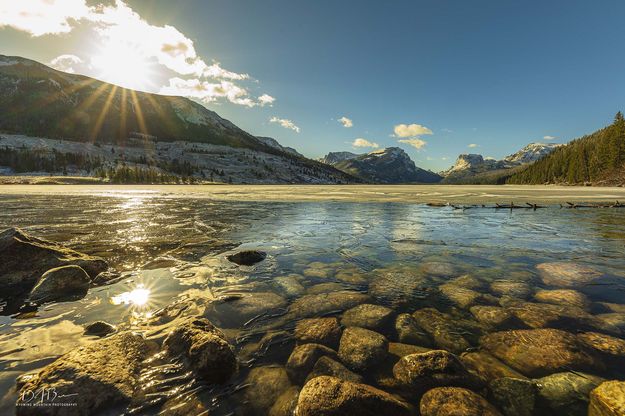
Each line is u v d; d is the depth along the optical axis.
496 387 0.95
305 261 2.42
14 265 1.90
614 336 1.25
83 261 2.06
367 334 1.24
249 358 1.11
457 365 1.01
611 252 2.75
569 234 3.61
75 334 1.27
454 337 1.26
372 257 2.56
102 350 1.06
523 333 1.26
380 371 1.04
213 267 2.22
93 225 3.92
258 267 2.24
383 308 1.52
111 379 0.93
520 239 3.32
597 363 1.07
